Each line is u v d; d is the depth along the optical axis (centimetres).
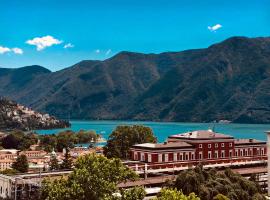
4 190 14275
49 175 14575
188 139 18088
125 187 14125
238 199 12162
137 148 17462
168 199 9562
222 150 18550
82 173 10481
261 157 19425
